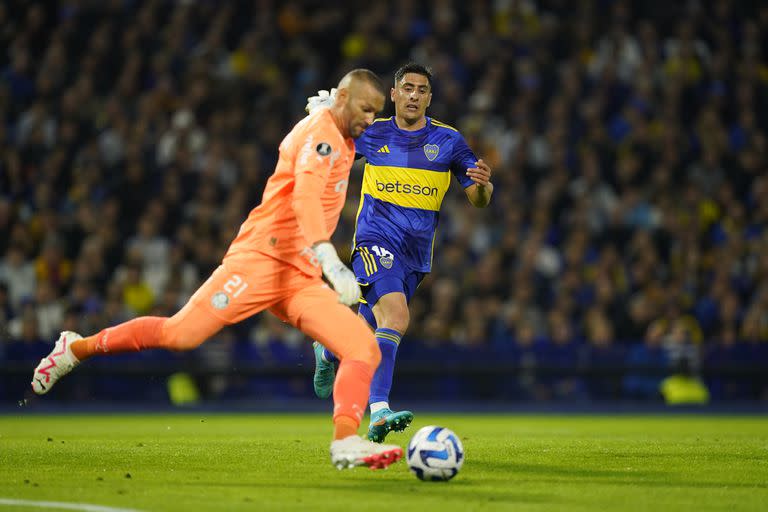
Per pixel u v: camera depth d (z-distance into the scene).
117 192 69.50
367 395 22.64
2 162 69.38
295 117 76.38
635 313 65.69
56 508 18.38
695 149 79.19
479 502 19.50
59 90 74.44
